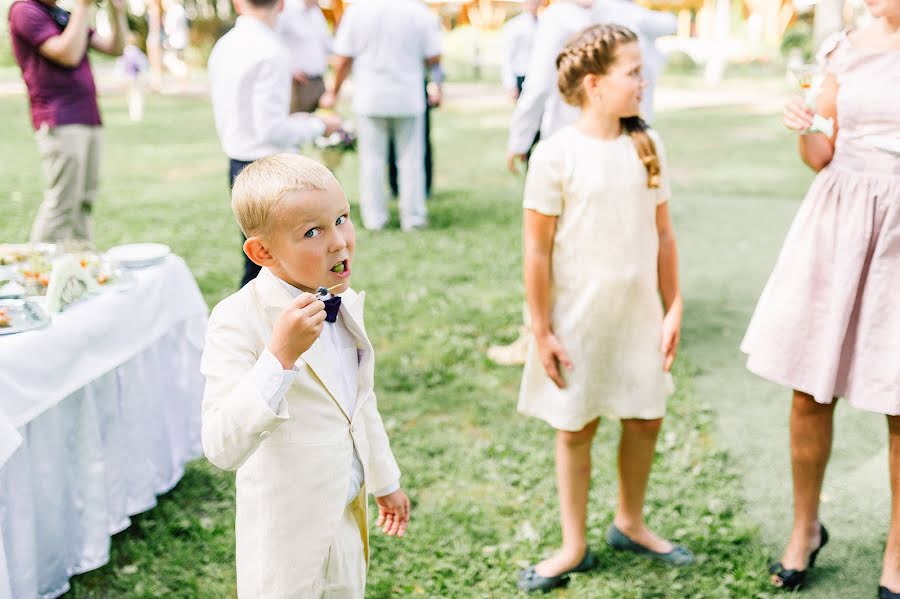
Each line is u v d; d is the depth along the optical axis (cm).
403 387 433
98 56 2597
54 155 491
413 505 331
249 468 180
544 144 254
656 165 249
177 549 303
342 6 2222
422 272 612
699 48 2345
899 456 261
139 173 970
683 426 391
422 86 704
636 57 242
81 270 279
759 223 750
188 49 2347
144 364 312
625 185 245
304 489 178
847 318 251
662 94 1802
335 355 185
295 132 436
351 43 677
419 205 727
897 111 239
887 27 245
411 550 304
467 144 1191
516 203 828
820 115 259
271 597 180
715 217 770
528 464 360
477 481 349
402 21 662
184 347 336
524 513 326
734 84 2017
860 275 250
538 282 256
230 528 317
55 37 468
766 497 335
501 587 284
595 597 275
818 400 257
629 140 250
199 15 2408
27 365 241
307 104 686
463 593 281
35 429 255
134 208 799
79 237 518
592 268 250
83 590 282
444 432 389
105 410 286
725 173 965
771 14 2505
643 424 272
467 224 746
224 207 805
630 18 429
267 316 177
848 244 249
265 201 166
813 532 281
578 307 254
